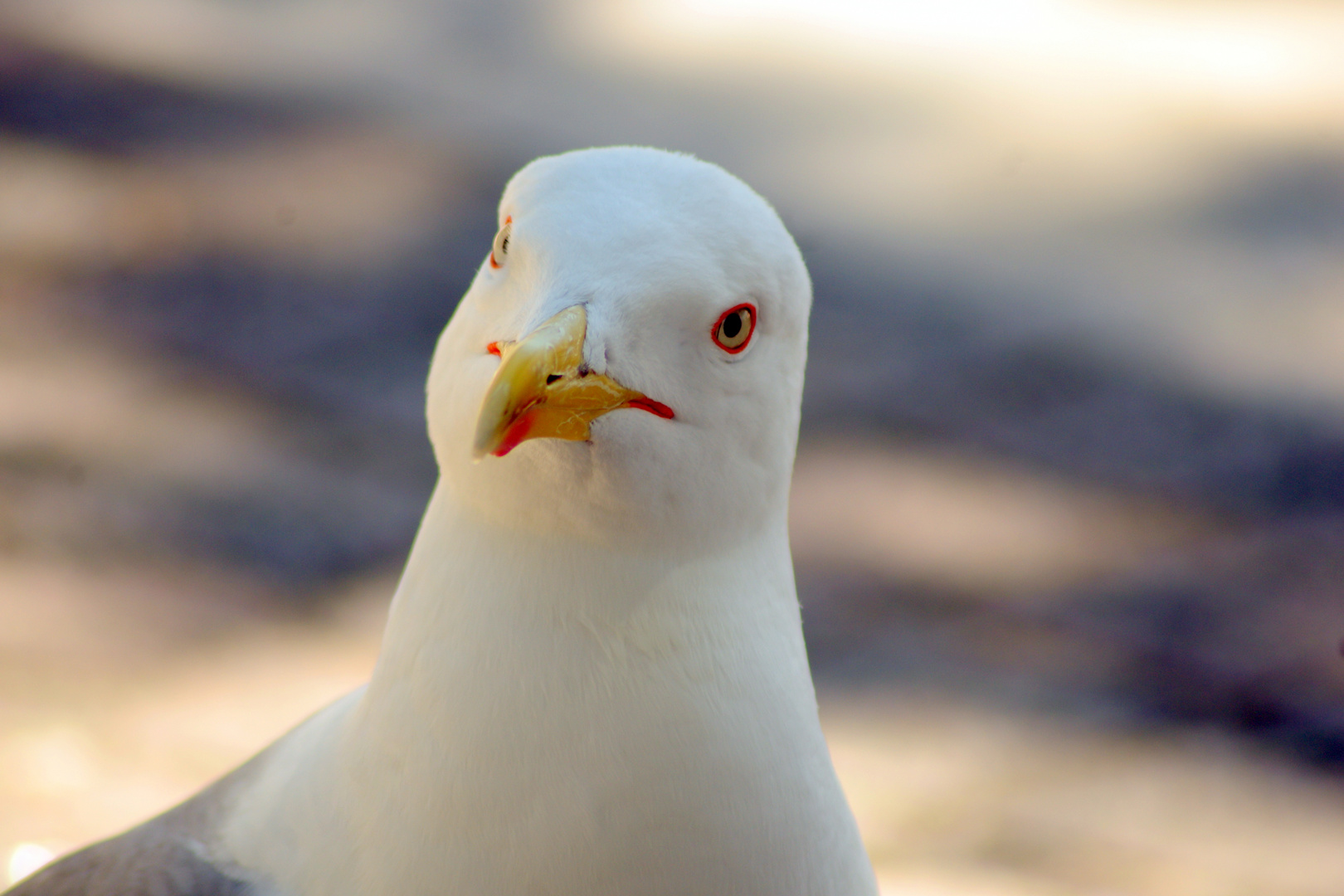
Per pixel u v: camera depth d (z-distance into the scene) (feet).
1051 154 13.67
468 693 4.91
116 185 12.29
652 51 15.38
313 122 13.58
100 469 9.03
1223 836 6.98
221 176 12.53
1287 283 12.18
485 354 4.92
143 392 9.82
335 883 4.98
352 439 9.58
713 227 4.91
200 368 10.16
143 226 11.65
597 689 4.91
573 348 4.84
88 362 10.09
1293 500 9.69
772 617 4.98
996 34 16.21
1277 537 9.33
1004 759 7.40
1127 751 7.53
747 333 4.92
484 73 14.58
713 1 16.69
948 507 9.48
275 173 12.68
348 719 5.03
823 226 12.34
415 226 12.03
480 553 4.93
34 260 11.23
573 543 4.91
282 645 7.76
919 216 12.67
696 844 4.92
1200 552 9.21
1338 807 7.23
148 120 13.33
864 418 10.27
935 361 10.90
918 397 10.50
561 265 4.88
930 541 9.18
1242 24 16.62
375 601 8.19
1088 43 16.08
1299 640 8.41
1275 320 11.72
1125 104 14.76
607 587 4.91
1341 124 14.51
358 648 7.80
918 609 8.57
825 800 4.99
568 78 14.57
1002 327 11.37
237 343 10.48
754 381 4.92
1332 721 7.85
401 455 9.48
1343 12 16.85
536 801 4.91
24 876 6.11
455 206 12.34
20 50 14.37
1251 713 7.88
